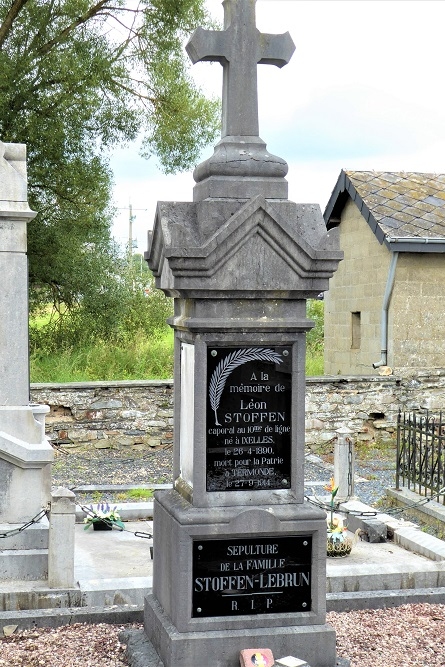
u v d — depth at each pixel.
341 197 19.12
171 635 5.31
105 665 5.60
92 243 21.78
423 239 16.38
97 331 21.19
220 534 5.38
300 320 5.48
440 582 7.92
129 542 9.32
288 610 5.54
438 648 6.04
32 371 18.41
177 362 6.02
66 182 19.81
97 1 19.55
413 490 11.52
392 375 16.58
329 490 9.32
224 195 5.46
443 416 16.58
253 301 5.46
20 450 7.83
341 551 8.80
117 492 12.09
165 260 5.66
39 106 18.84
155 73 20.12
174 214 5.53
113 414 15.10
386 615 6.81
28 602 7.16
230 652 5.32
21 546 7.74
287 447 5.58
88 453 14.91
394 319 16.80
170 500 5.68
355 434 16.17
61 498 7.32
